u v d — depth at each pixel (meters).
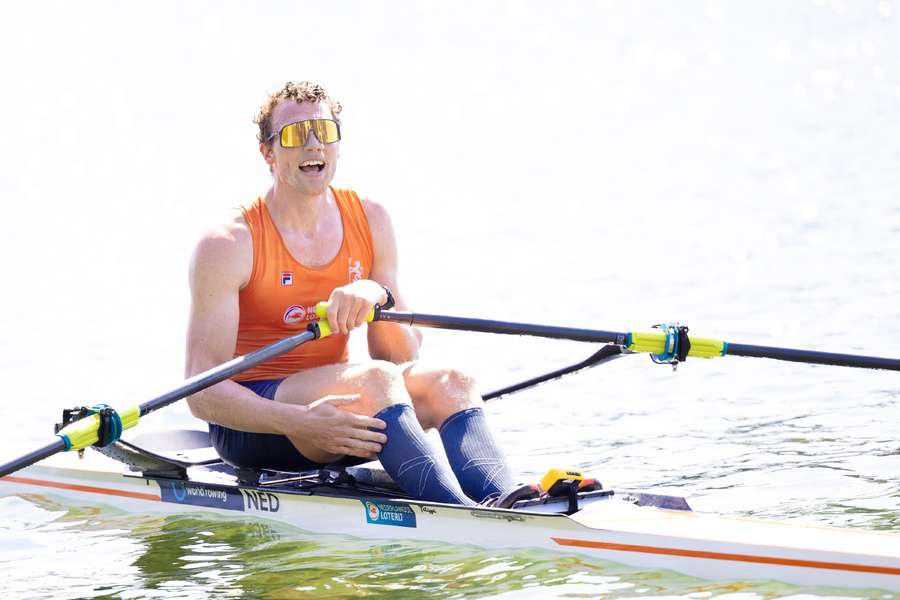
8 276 50.03
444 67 104.50
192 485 23.70
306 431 21.69
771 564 18.25
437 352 36.84
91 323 42.03
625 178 63.41
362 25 119.62
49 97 96.75
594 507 20.08
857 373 31.62
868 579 17.61
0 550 22.06
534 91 95.06
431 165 71.31
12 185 70.69
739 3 121.75
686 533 18.86
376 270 24.62
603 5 126.75
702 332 35.75
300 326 23.84
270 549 21.31
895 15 110.00
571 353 36.00
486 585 18.84
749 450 26.22
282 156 22.66
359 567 20.05
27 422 30.86
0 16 120.62
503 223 55.25
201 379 21.08
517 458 26.78
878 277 40.09
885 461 24.72
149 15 122.81
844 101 79.00
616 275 44.12
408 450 21.22
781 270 42.38
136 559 21.20
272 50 110.38
